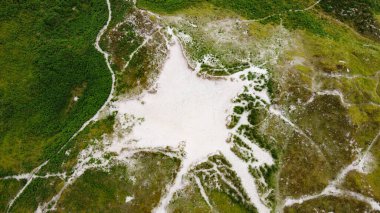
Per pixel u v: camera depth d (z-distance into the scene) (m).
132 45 41.03
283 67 38.72
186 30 41.00
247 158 34.84
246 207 33.31
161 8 43.25
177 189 33.84
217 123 36.34
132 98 38.19
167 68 38.91
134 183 34.28
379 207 33.50
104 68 40.56
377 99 37.97
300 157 35.00
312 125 36.22
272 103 36.97
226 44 40.28
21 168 36.81
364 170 34.97
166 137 35.91
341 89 37.66
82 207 33.91
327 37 42.66
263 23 43.09
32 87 40.53
